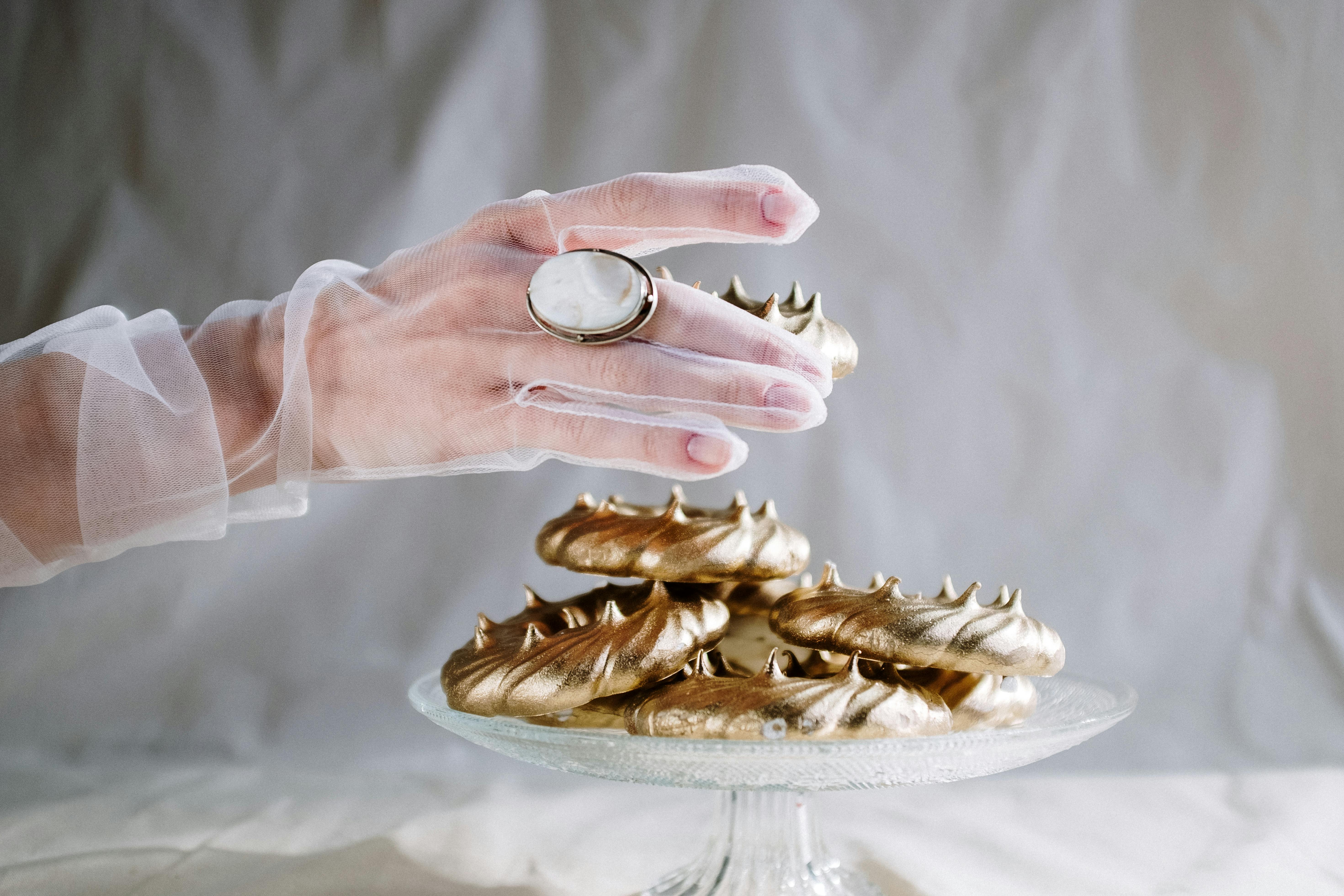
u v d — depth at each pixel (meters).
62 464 0.54
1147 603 0.87
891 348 0.90
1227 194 0.87
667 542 0.54
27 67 0.91
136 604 0.88
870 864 0.63
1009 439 0.89
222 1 0.91
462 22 0.91
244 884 0.61
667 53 0.90
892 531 0.89
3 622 0.86
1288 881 0.62
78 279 0.91
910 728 0.49
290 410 0.52
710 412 0.48
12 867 0.63
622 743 0.47
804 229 0.50
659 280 0.49
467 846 0.66
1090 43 0.87
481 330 0.50
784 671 0.52
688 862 0.64
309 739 0.87
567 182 0.92
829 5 0.89
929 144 0.89
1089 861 0.64
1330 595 0.86
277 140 0.91
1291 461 0.87
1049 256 0.89
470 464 0.52
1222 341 0.87
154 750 0.84
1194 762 0.81
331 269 0.53
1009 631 0.52
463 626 0.90
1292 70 0.86
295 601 0.89
